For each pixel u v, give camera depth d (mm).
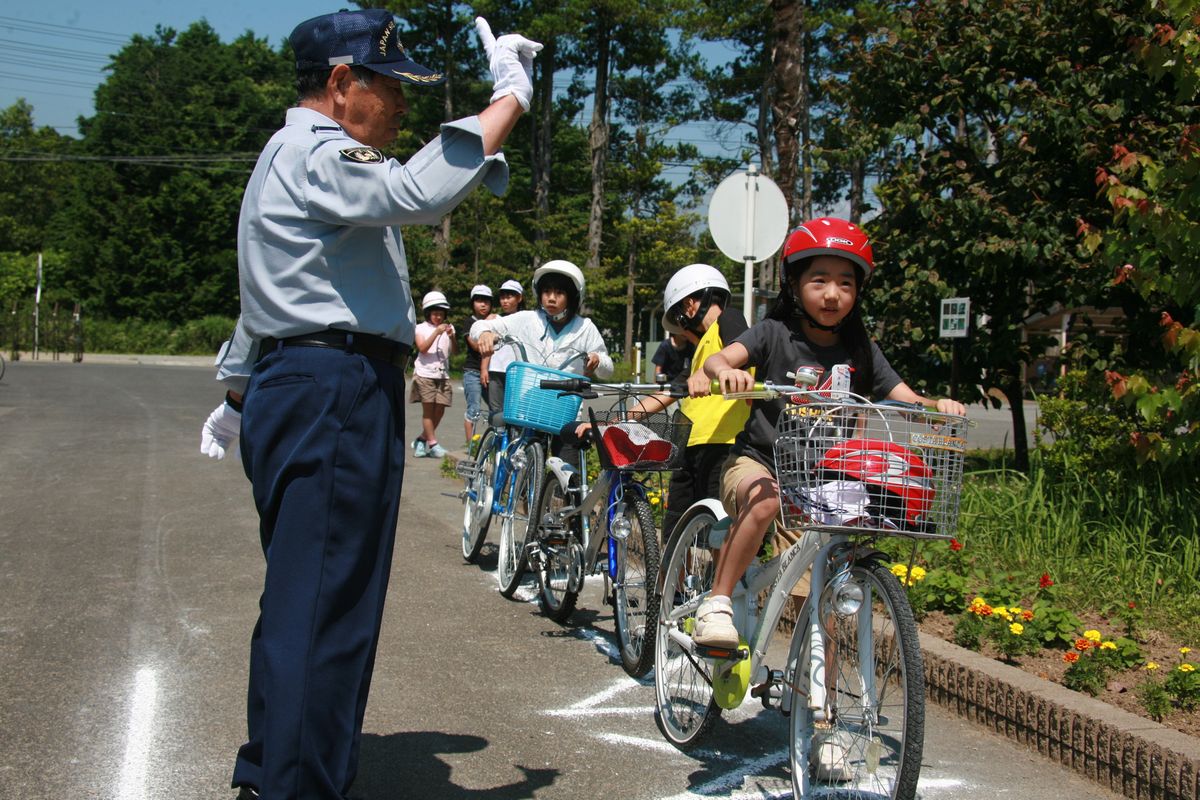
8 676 4281
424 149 2559
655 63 42438
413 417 18000
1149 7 5984
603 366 6164
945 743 4043
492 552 7262
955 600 5258
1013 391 9688
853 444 2918
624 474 4777
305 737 2541
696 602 3807
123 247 52844
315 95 2764
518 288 9531
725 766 3707
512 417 5734
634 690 4492
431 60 41875
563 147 48062
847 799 3188
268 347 2697
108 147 54375
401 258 2846
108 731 3744
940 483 2934
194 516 7984
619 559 4734
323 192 2562
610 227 47688
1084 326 9133
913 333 9180
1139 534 6070
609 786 3492
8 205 74375
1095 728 3703
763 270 34000
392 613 5617
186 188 53688
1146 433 5957
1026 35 8859
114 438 13102
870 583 3098
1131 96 8289
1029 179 8695
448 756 3688
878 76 9383
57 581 5867
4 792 3232
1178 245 5586
